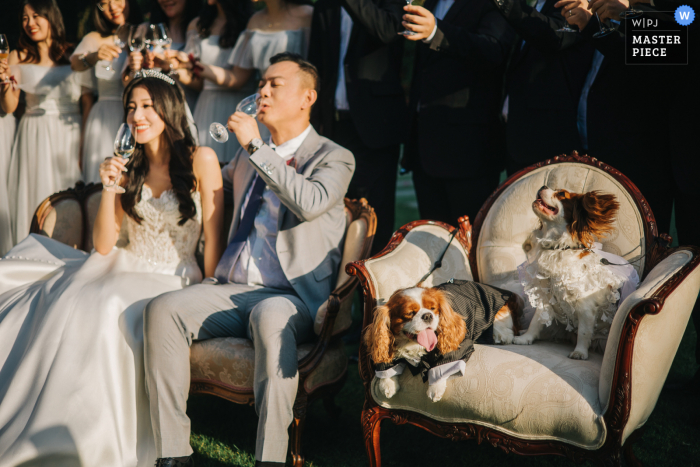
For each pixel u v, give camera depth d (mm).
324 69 4008
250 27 4355
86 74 4449
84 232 3354
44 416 2277
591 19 2908
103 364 2408
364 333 2209
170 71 4148
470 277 2760
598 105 3188
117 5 4352
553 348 2328
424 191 3893
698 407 2959
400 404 2232
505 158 3832
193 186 2967
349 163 2840
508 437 2041
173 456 2354
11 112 4434
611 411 1903
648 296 1898
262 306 2445
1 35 3777
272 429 2285
